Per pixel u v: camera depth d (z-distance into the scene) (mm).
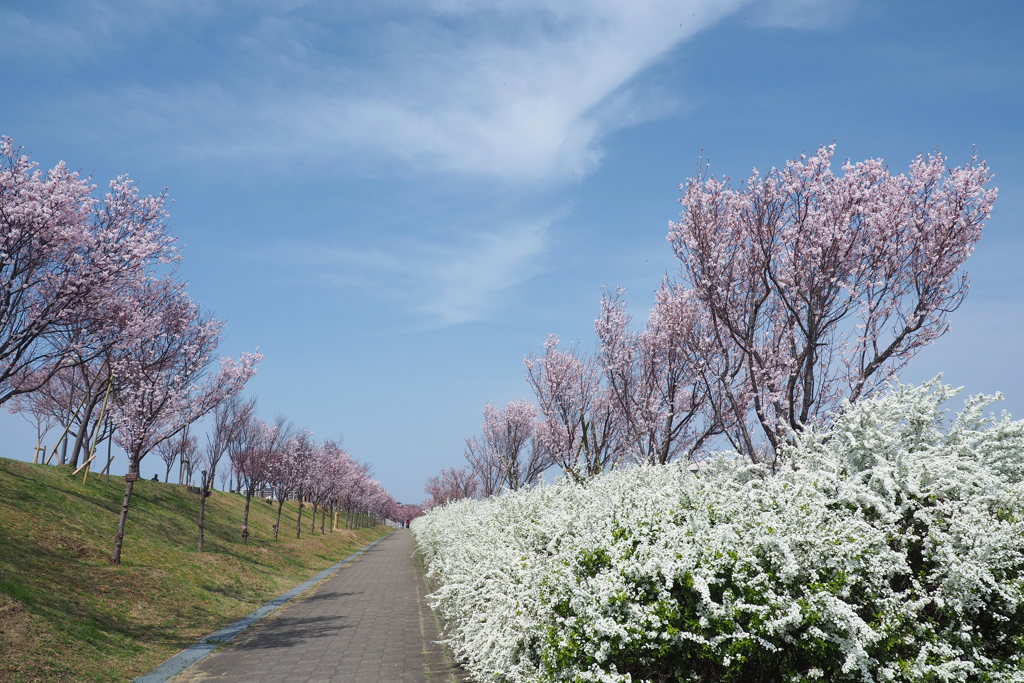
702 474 7277
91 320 13680
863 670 4711
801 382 13492
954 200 12273
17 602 10234
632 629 4910
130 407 17016
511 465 31156
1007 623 5484
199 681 8773
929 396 6938
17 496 17688
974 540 5500
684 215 13719
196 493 35125
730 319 13883
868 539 5297
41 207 11750
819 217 12695
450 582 11016
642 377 18062
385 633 12078
